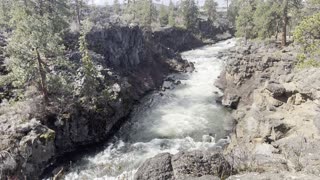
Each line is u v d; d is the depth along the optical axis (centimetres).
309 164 1297
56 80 3078
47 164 2688
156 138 3259
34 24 2955
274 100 3027
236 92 4097
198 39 9681
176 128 3491
